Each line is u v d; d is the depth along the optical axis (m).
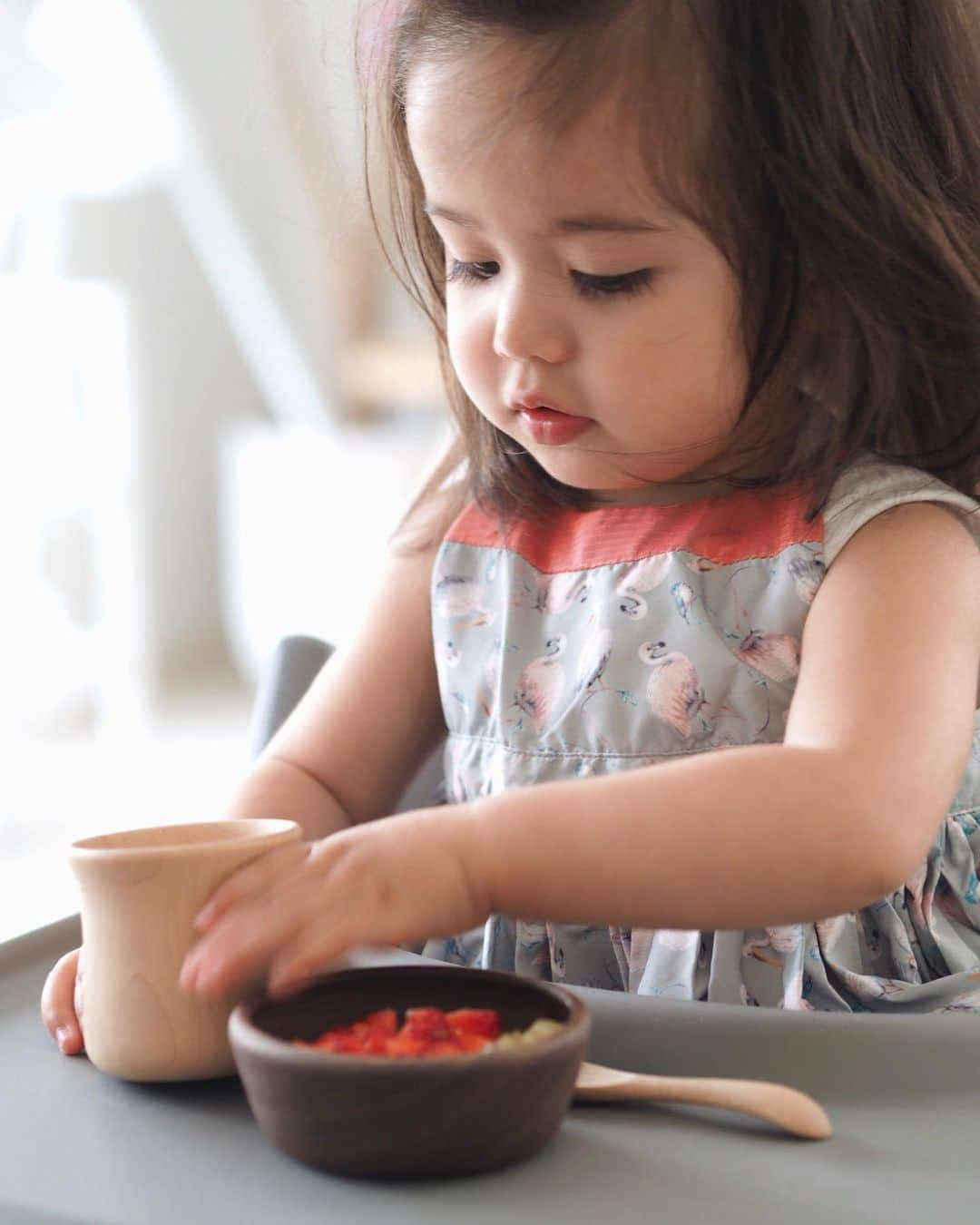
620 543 0.86
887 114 0.78
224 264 3.61
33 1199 0.47
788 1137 0.51
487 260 0.75
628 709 0.81
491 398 0.78
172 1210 0.46
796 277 0.77
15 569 3.37
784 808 0.60
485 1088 0.46
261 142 3.17
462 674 0.89
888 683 0.68
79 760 3.24
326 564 3.77
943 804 0.64
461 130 0.71
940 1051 0.57
